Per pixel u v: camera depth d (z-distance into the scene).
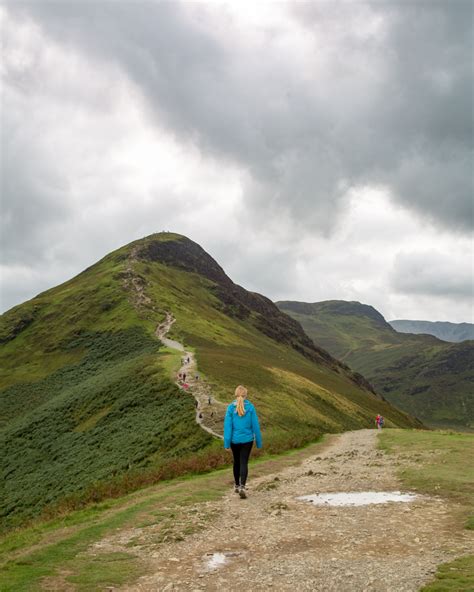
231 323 144.12
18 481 43.94
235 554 8.13
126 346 97.12
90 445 45.47
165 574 7.29
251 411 13.12
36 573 7.56
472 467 15.98
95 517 13.06
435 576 6.48
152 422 43.62
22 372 102.19
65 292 143.75
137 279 140.25
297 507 11.48
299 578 6.79
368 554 7.73
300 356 162.88
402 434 31.86
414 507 10.91
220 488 14.86
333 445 28.64
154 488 17.08
